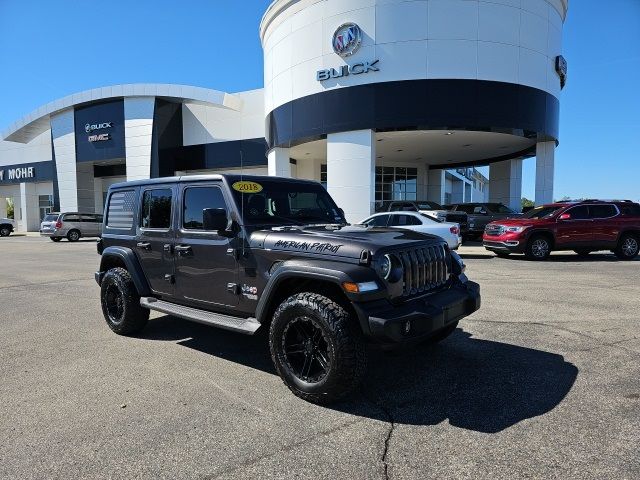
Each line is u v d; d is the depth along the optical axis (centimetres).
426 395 386
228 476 271
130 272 551
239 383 418
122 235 580
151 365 467
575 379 413
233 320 441
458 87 1714
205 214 418
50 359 489
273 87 2139
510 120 1767
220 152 3109
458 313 422
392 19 1730
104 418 348
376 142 2181
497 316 649
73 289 945
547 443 303
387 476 269
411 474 271
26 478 270
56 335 584
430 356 482
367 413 354
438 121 1723
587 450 294
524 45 1780
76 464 285
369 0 1750
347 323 354
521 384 405
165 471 276
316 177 2902
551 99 1912
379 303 361
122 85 3142
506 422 335
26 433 326
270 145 2225
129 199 576
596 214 1407
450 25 1702
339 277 354
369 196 1816
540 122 1858
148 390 402
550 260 1401
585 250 1424
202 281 476
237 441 312
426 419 342
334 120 1853
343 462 284
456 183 4922
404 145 2270
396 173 3045
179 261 500
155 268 533
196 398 384
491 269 1177
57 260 1571
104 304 598
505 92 1750
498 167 2850
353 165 1831
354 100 1805
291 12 1956
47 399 384
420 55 1716
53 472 277
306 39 1906
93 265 1403
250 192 469
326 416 349
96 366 465
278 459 289
